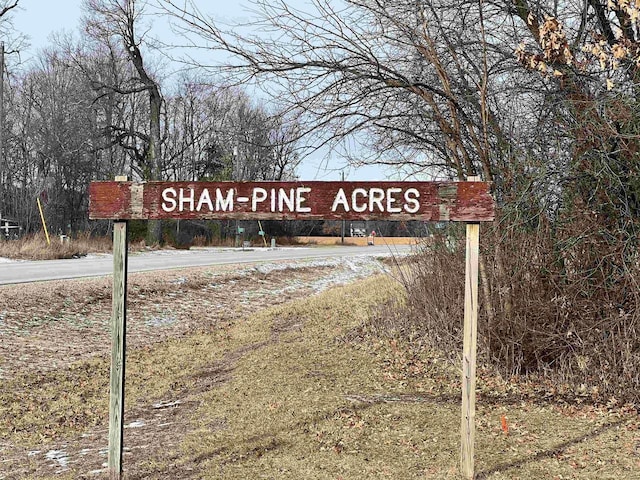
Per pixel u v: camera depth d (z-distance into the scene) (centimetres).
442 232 1117
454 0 862
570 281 846
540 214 833
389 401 805
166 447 694
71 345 1384
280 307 1908
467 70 915
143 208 578
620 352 802
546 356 889
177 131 4397
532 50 861
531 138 859
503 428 678
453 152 908
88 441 789
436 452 616
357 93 827
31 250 2816
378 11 813
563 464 580
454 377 941
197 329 1655
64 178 4572
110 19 1413
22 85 4741
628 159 773
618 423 695
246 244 4994
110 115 4531
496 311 923
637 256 780
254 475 582
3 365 1184
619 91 746
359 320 1423
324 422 729
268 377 997
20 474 664
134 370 1177
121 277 580
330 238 6366
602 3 807
